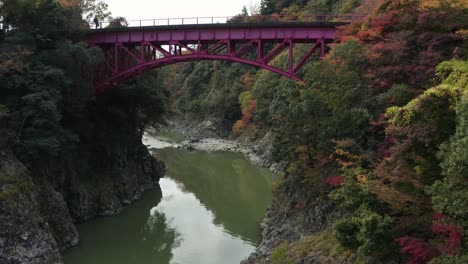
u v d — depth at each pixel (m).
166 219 36.06
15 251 22.19
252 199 41.72
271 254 23.27
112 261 28.27
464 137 12.42
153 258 28.94
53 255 24.25
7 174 23.92
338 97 22.19
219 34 34.97
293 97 27.88
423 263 13.57
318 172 23.36
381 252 15.42
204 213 37.75
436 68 18.56
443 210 13.14
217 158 63.03
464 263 11.27
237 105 81.88
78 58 31.95
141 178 43.28
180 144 75.50
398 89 20.53
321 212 22.56
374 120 21.52
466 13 23.16
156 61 36.19
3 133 25.78
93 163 36.00
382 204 16.31
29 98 27.03
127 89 38.28
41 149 27.38
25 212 23.61
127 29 36.16
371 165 19.31
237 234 32.53
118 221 34.69
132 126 42.34
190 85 102.94
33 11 31.61
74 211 31.83
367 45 24.86
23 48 29.45
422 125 14.99
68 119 33.12
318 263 18.83
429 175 15.24
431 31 23.12
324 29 32.03
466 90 13.95
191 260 27.89
